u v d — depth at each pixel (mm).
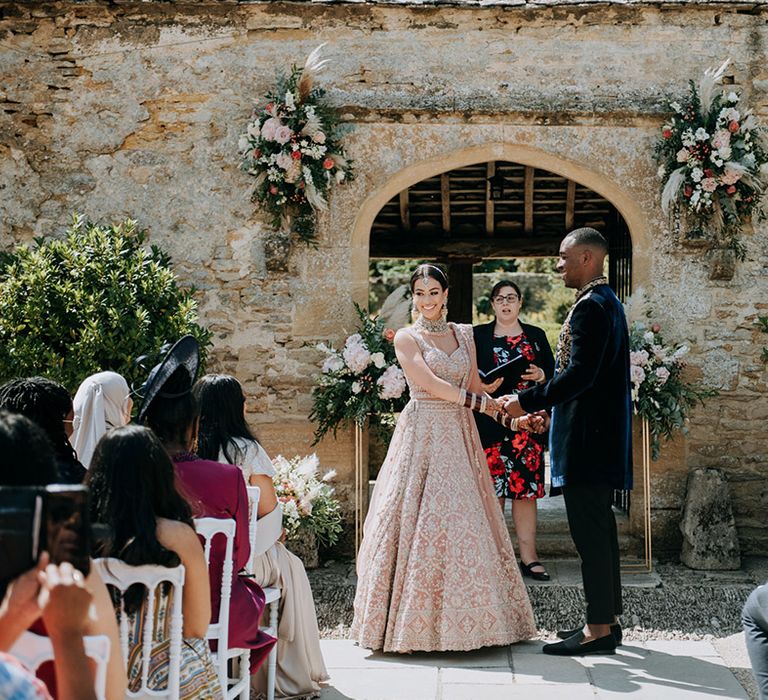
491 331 6195
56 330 5773
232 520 3195
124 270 5992
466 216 9242
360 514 6605
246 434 4062
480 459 4801
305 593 4227
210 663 2936
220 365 6719
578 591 5715
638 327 6383
